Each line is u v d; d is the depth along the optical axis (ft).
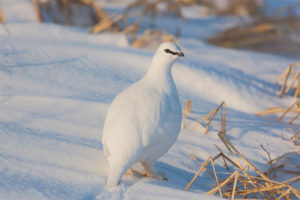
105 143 16.84
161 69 18.31
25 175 15.79
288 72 33.55
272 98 33.06
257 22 73.77
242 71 39.27
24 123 20.70
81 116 22.86
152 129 16.58
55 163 17.28
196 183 19.54
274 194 18.86
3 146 17.79
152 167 18.24
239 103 31.17
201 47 52.90
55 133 20.30
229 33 65.98
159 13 72.13
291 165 22.84
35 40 33.06
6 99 22.88
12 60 27.66
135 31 51.57
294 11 83.76
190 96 30.17
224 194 18.19
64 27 48.21
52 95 24.31
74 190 15.44
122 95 17.94
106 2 79.05
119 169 15.72
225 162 21.54
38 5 52.19
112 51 33.35
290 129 27.91
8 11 52.47
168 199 15.17
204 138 24.47
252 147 24.44
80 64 29.66
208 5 88.89
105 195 15.10
